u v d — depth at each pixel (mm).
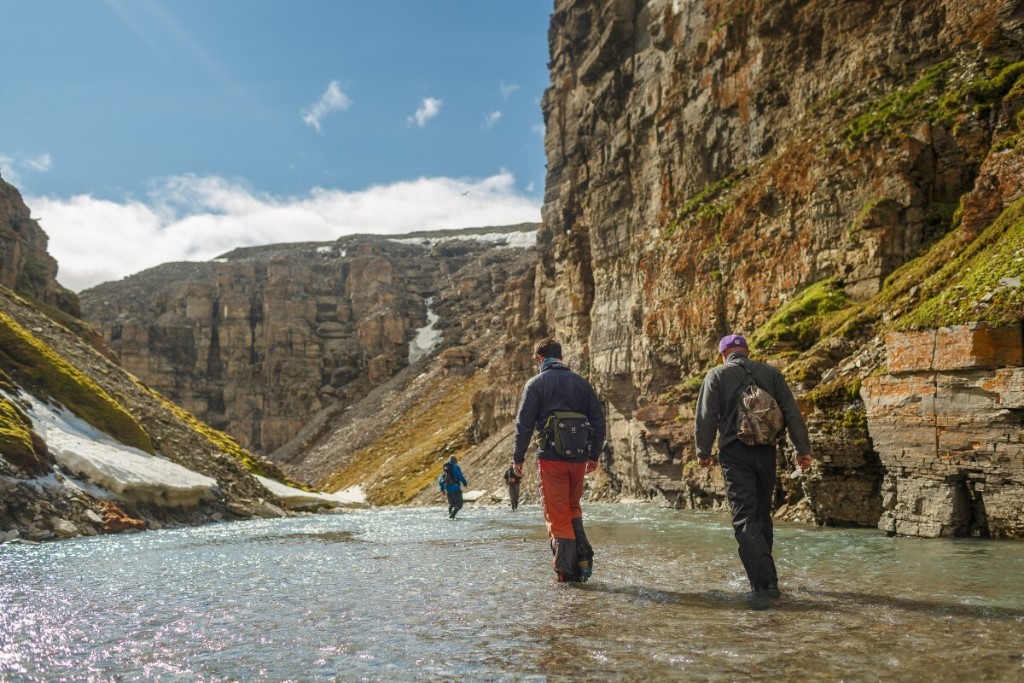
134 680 4605
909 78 26000
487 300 165250
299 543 15031
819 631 5352
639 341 38500
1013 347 11773
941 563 8961
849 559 9641
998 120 21438
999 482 11820
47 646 5551
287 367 156000
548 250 70750
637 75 45688
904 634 5191
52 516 18953
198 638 5750
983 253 14773
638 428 35594
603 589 7516
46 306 63594
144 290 195375
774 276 27469
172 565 11242
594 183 47906
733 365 7605
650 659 4699
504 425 80500
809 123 29266
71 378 30812
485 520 22734
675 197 38906
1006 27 23203
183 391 160000
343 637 5645
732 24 36094
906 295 17734
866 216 22891
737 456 7430
